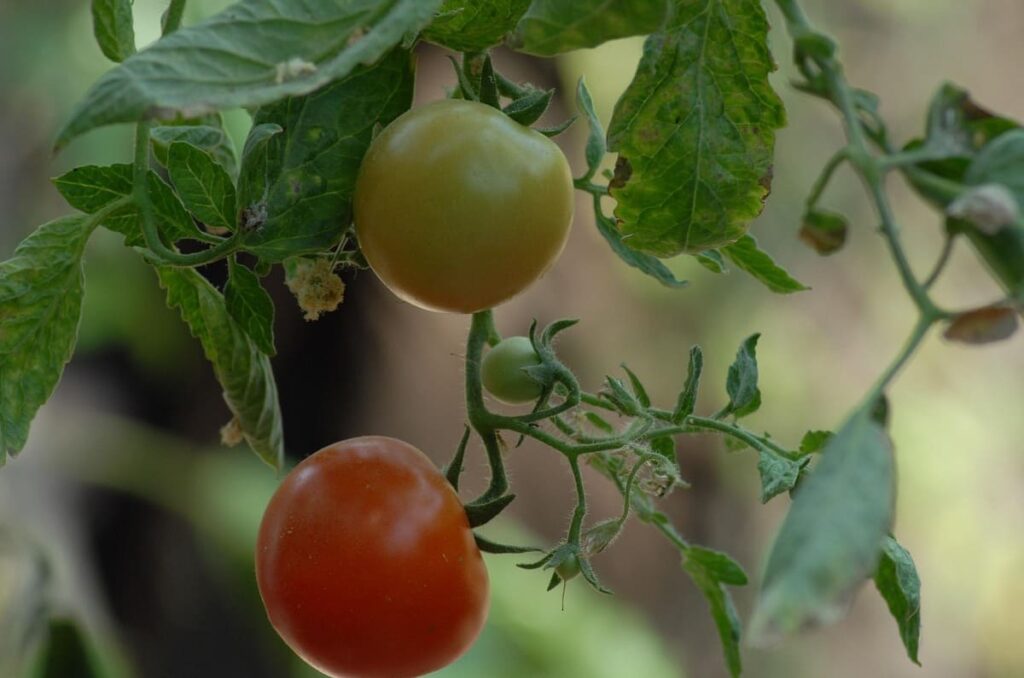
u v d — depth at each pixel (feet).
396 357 5.01
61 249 1.92
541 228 1.87
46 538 3.49
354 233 1.94
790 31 1.80
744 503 5.80
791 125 5.60
